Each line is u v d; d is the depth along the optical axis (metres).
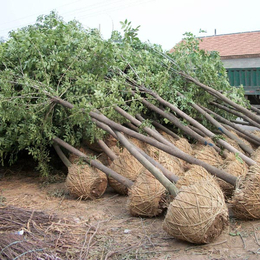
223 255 4.22
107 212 5.99
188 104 8.37
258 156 6.49
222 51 25.52
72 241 4.73
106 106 7.04
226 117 9.84
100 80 7.61
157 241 4.72
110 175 6.59
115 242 4.75
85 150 8.26
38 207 6.32
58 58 7.46
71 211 6.09
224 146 6.80
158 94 7.94
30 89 7.25
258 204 4.99
